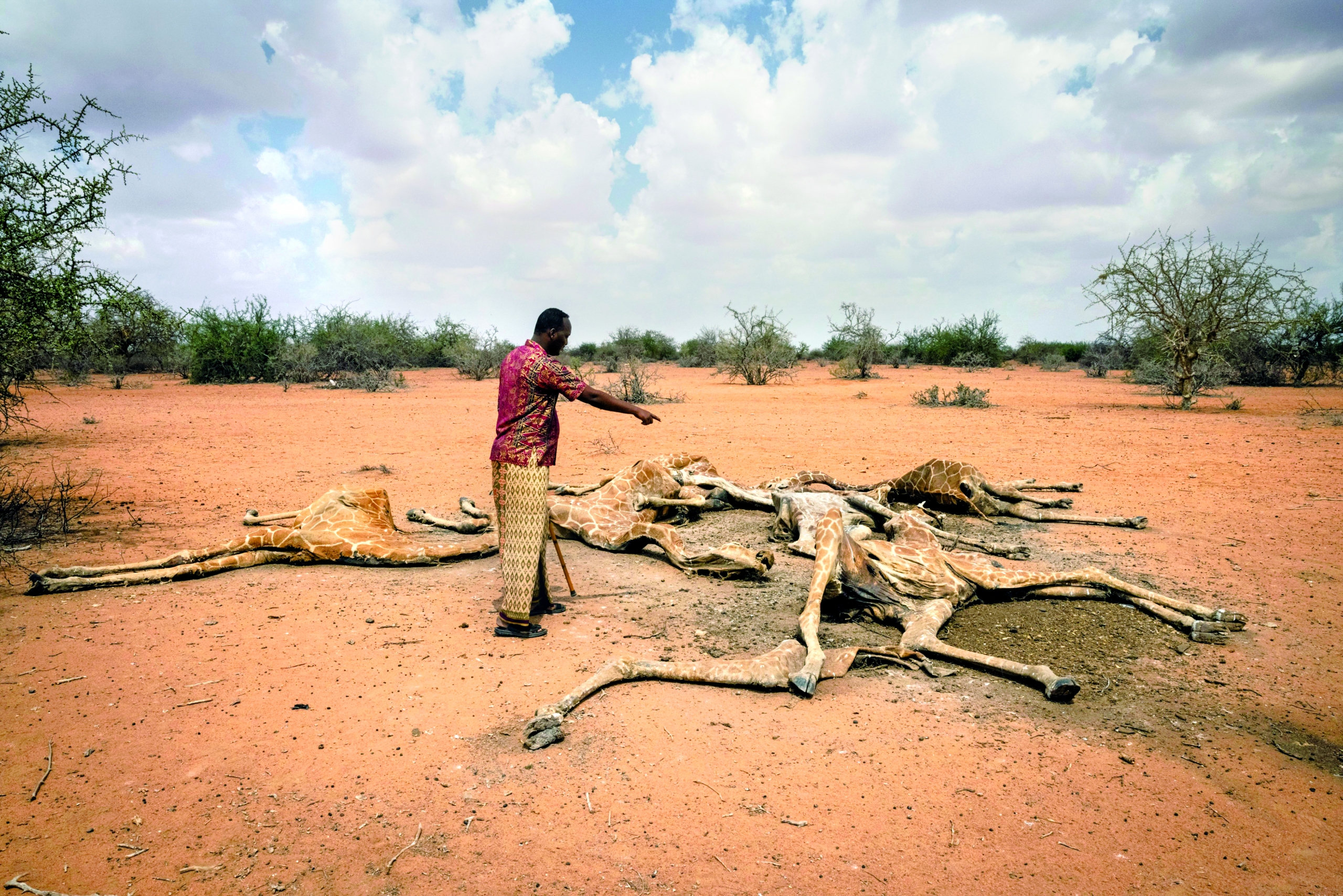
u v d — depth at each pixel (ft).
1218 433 44.52
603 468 34.45
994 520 25.62
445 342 136.56
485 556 21.39
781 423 51.98
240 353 92.58
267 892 8.36
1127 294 59.41
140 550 21.24
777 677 13.37
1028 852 9.11
